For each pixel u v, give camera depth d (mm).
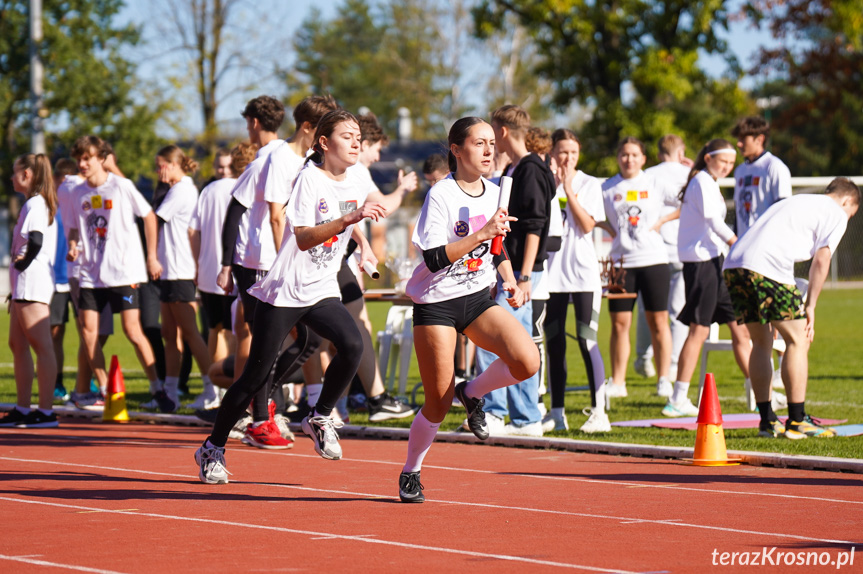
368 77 147875
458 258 10359
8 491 12062
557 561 8500
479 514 10641
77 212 20562
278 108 16688
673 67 71438
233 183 20234
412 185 18359
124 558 8625
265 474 13438
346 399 18844
